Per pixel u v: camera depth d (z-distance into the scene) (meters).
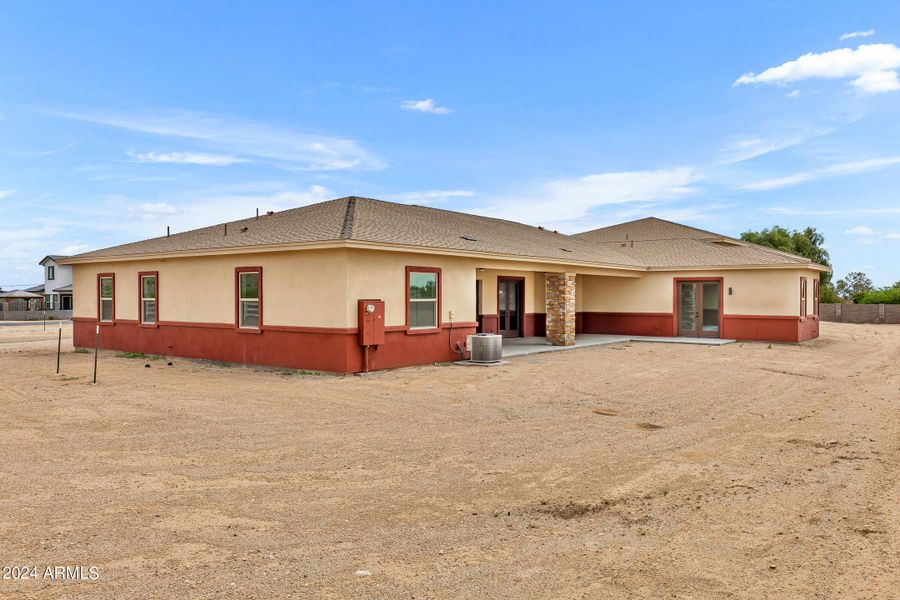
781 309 22.41
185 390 11.72
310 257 14.10
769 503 5.83
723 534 5.09
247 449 7.53
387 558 4.58
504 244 18.72
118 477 6.37
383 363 14.35
